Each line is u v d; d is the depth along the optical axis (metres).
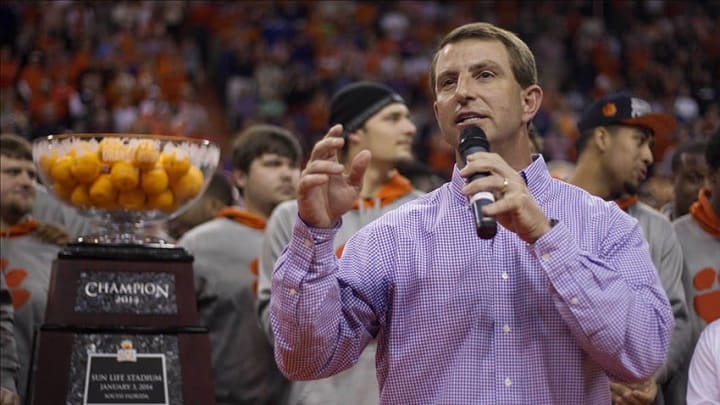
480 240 3.42
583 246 3.41
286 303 3.29
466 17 31.39
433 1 31.78
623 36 30.50
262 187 6.95
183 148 4.96
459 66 3.52
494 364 3.32
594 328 3.17
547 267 3.18
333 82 25.98
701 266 5.65
